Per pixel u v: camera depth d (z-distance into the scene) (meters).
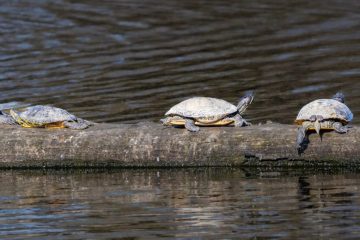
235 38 58.06
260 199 27.36
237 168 32.28
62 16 67.69
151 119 39.50
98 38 59.34
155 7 70.69
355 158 31.31
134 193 28.77
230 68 50.06
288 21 63.25
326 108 31.22
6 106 42.66
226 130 32.12
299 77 47.47
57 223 24.91
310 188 28.81
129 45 56.91
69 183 30.69
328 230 23.39
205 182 30.25
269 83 46.38
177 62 52.00
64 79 48.31
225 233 23.42
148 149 32.31
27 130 33.06
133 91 45.28
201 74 48.81
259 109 41.03
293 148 31.53
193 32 60.41
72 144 32.62
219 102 32.47
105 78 48.41
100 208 26.69
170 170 32.41
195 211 26.00
